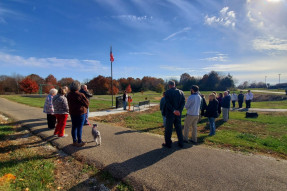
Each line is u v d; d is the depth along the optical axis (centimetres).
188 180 308
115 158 399
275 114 1150
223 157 411
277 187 289
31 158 394
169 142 469
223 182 303
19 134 605
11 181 293
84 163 379
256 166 365
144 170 343
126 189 289
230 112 1268
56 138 544
